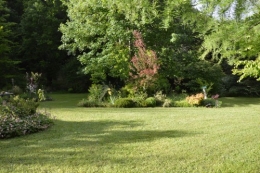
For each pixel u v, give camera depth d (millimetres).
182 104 11242
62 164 3986
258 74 2695
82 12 12383
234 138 5402
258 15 2074
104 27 12547
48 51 21578
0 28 16016
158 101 11539
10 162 4094
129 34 12438
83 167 3857
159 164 3969
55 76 22625
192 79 14922
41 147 4875
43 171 3721
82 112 9219
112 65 12539
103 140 5328
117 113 8914
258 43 2279
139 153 4480
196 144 4992
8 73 18609
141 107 10977
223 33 2219
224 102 13367
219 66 14828
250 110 9789
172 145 4934
